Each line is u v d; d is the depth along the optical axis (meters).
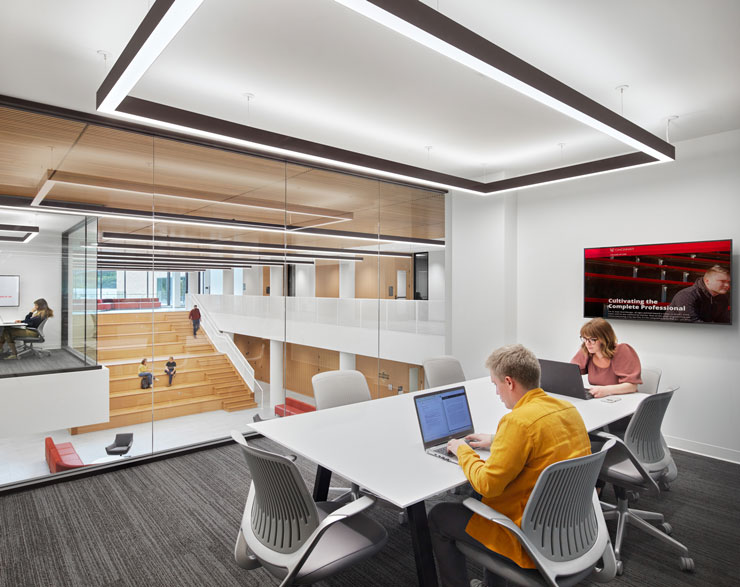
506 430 1.80
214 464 4.03
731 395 4.27
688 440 4.52
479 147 4.77
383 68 3.12
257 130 3.29
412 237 6.11
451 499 3.33
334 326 5.32
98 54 2.91
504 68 2.26
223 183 4.56
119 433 3.94
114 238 3.95
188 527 2.93
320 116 3.95
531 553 1.63
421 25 1.88
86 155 3.84
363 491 3.20
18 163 3.58
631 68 3.11
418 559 2.06
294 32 2.70
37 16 2.52
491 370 2.07
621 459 2.80
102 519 3.03
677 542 2.63
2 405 3.44
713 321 4.29
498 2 2.42
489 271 5.95
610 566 1.91
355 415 3.07
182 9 1.79
